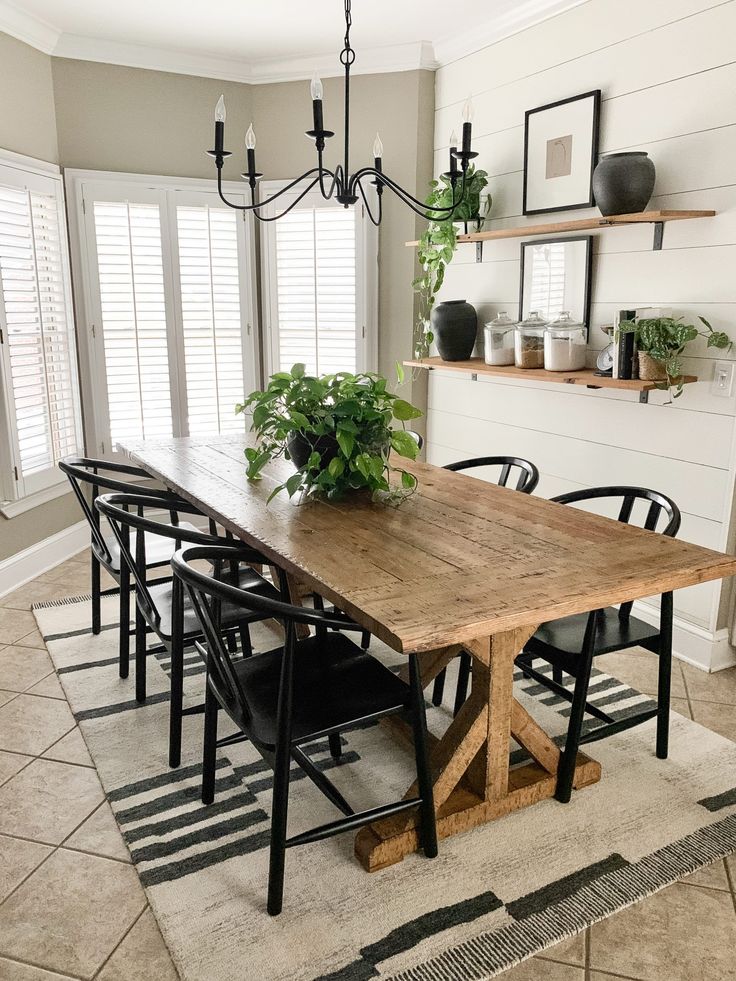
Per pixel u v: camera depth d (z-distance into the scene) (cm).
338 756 227
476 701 192
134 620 324
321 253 435
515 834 195
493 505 240
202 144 426
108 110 399
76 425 414
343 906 171
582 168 325
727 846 191
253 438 347
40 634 313
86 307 411
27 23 352
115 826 199
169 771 221
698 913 171
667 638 218
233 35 381
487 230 387
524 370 343
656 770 223
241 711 174
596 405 330
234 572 234
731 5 260
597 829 197
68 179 395
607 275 321
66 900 174
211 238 432
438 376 434
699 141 276
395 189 251
